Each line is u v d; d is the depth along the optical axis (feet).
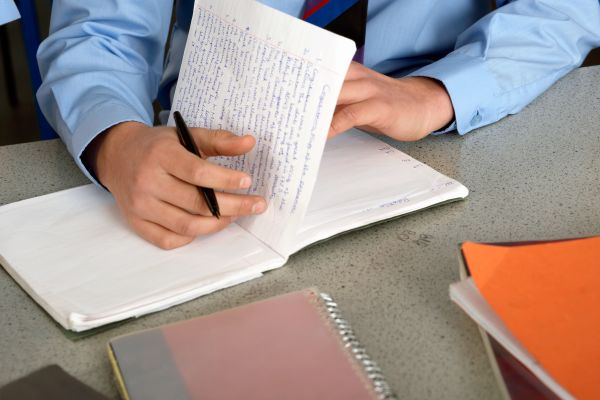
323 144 2.24
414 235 2.46
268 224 2.39
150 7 3.30
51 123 3.21
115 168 2.60
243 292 2.20
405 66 4.01
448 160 2.98
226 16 2.59
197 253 2.35
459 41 3.71
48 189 2.83
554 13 3.66
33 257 2.35
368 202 2.57
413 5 3.85
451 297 2.02
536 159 2.96
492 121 3.31
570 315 1.88
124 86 3.09
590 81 3.71
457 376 1.86
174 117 2.59
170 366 1.82
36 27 4.81
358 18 3.14
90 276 2.24
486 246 2.07
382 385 1.77
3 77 10.54
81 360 1.95
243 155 2.48
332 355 1.85
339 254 2.36
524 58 3.45
